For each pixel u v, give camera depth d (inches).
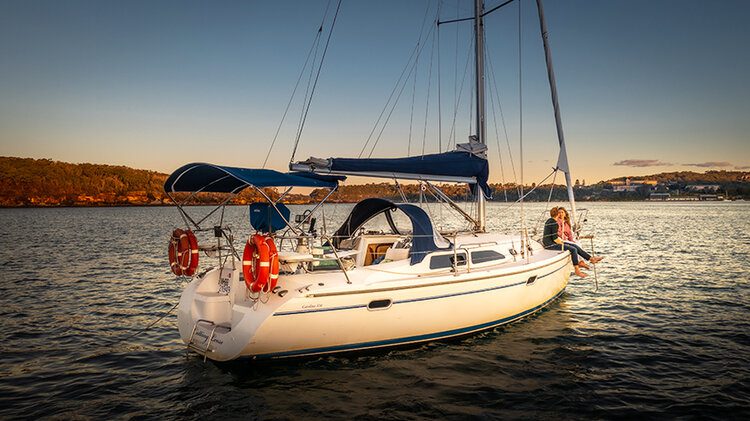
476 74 402.3
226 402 226.1
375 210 331.3
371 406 222.4
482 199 387.5
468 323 308.3
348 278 265.3
